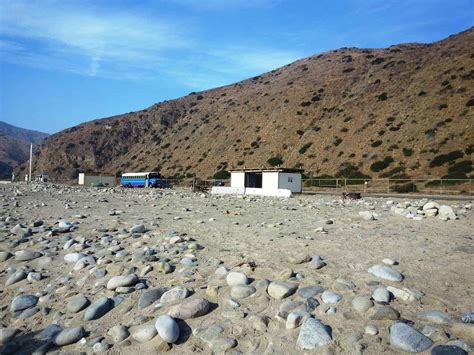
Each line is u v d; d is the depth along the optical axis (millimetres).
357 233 8727
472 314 3711
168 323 3934
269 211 15141
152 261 6395
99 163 111312
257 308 4355
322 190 48531
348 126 67188
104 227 10211
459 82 60625
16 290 5711
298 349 3508
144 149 108125
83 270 6219
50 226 10406
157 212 14453
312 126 73250
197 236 8617
